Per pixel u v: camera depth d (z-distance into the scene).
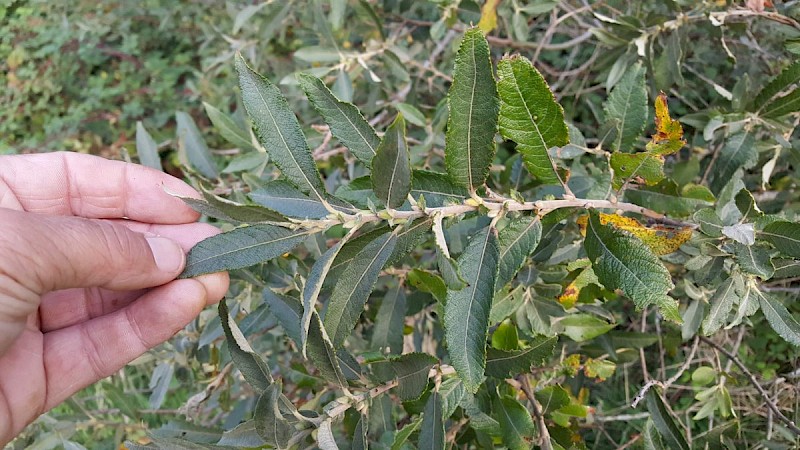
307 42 0.57
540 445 0.26
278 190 0.20
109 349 0.26
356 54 0.41
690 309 0.32
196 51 0.99
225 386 0.37
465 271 0.18
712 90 0.50
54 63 0.99
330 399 0.38
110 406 0.50
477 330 0.18
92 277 0.21
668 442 0.25
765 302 0.24
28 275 0.19
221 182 0.38
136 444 0.19
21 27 1.03
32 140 0.94
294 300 0.24
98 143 0.91
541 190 0.31
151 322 0.25
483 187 0.20
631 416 0.41
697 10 0.35
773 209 0.36
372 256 0.19
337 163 0.44
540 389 0.30
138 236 0.23
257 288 0.34
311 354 0.21
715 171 0.32
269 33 0.50
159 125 0.92
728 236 0.23
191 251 0.19
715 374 0.35
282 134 0.18
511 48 0.50
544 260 0.28
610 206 0.22
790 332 0.24
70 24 0.98
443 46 0.49
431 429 0.22
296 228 0.19
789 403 0.42
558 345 0.35
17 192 0.28
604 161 0.27
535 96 0.19
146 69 0.97
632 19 0.35
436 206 0.20
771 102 0.30
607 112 0.24
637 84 0.24
